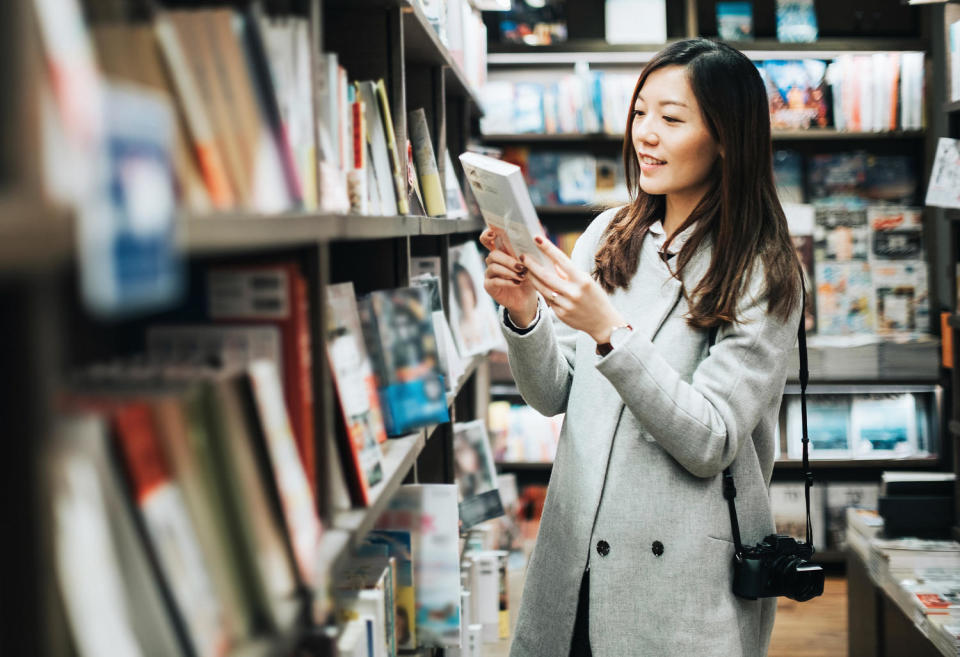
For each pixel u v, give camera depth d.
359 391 1.41
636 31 4.84
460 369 2.54
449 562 1.84
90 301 0.51
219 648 0.78
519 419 4.91
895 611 3.12
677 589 1.79
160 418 0.73
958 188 3.19
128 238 0.55
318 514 1.18
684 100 1.80
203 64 0.88
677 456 1.73
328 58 1.43
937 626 2.67
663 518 1.80
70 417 0.63
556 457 2.00
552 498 1.97
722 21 4.88
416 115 2.48
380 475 1.45
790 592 1.78
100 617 0.59
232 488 0.84
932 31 4.68
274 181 1.00
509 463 4.89
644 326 1.86
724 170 1.79
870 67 4.70
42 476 0.55
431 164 2.48
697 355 1.83
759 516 1.86
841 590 4.47
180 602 0.72
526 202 1.65
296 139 1.16
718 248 1.80
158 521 0.70
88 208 0.51
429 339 1.81
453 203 2.80
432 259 2.66
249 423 0.89
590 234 2.13
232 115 0.92
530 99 4.84
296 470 0.97
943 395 4.68
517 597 4.08
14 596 0.54
